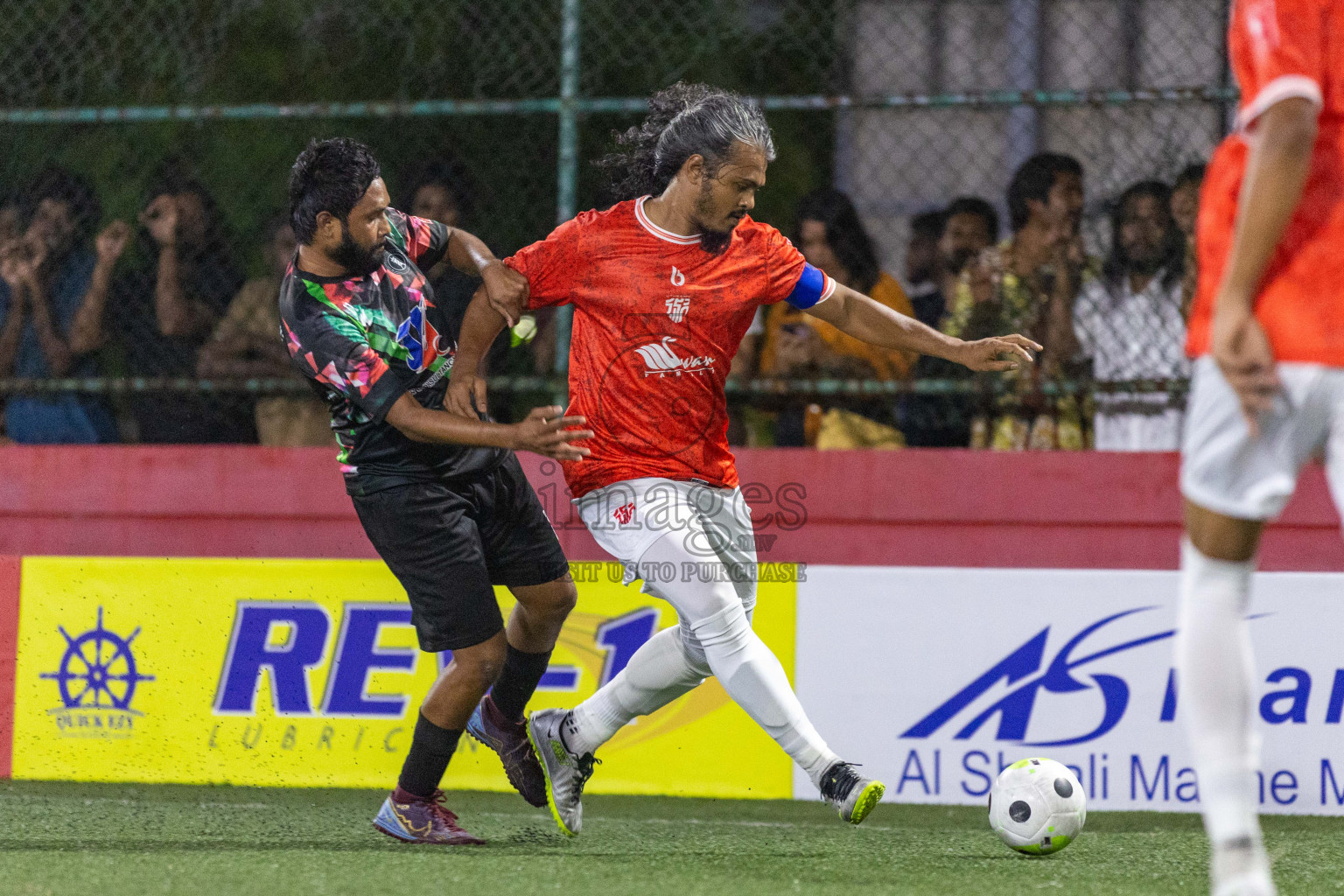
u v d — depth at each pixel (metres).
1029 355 11.30
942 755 13.76
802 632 14.06
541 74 20.28
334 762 14.46
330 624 14.54
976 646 13.75
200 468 17.22
